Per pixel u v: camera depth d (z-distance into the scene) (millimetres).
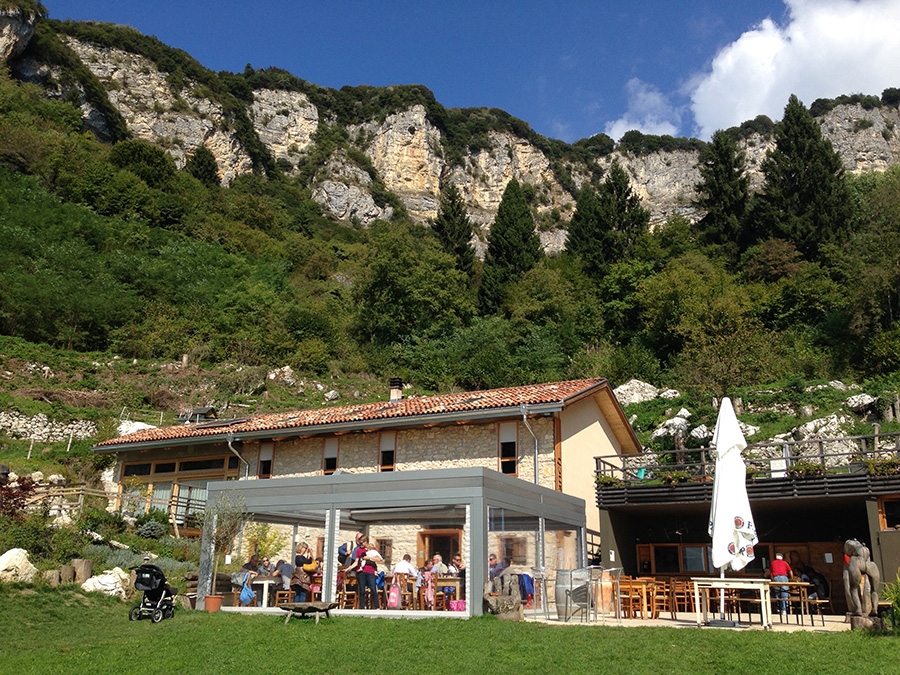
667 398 38906
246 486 16812
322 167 138750
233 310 52656
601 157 166750
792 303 48312
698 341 39125
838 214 53469
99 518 19969
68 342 45625
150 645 11406
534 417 20344
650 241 59500
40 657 10656
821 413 33656
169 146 116688
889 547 16656
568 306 55062
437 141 153250
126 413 36969
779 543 20047
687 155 162750
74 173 68250
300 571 15062
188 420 31609
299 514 16203
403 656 10555
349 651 10859
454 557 14750
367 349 53594
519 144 161375
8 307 44656
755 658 10289
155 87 122688
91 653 10914
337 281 71562
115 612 14172
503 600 13633
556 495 18016
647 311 51281
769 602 13250
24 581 14602
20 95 83375
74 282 48375
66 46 103812
